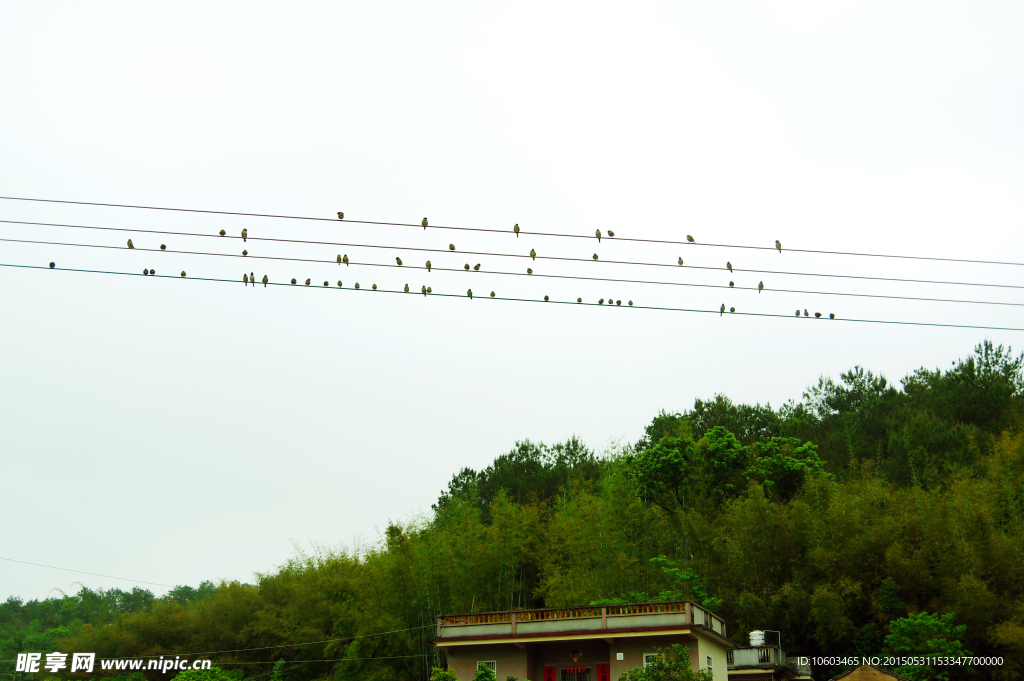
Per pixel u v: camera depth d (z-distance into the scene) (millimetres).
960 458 48344
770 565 38844
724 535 40938
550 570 41781
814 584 37031
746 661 34656
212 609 53719
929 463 49344
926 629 32406
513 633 32062
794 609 36625
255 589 54625
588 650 32156
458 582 41281
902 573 35156
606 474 50500
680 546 43500
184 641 52594
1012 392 57312
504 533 42875
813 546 38094
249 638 50906
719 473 48000
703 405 69188
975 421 55688
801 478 47125
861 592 35750
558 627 31781
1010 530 35906
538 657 32688
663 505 48812
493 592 41312
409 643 40125
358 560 50062
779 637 35906
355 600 44781
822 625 35344
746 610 37531
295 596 50250
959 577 33875
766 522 39469
